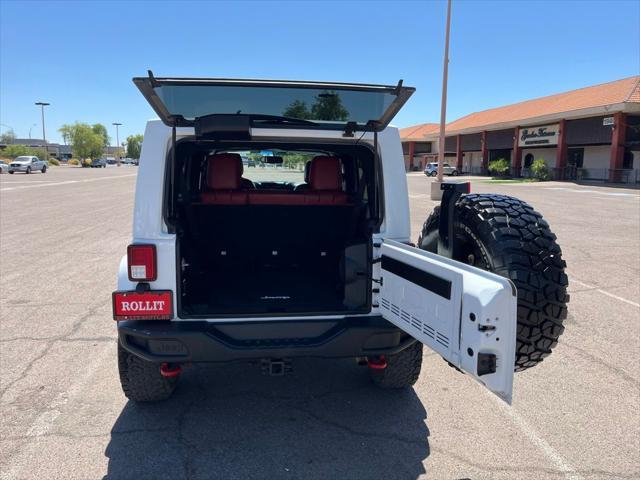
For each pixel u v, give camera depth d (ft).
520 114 154.92
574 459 10.08
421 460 9.96
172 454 10.05
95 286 23.13
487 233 9.07
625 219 48.34
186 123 10.12
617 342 16.47
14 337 16.55
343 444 10.48
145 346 9.75
